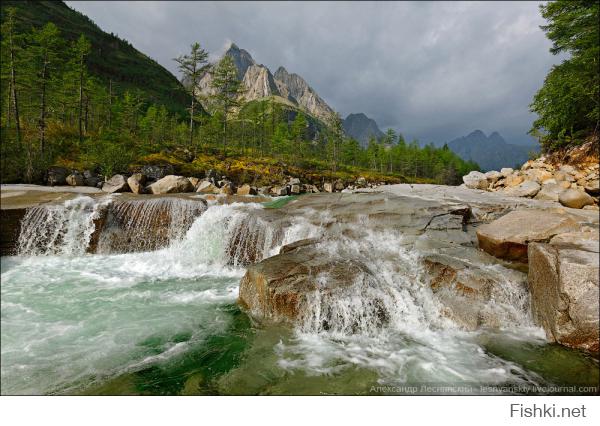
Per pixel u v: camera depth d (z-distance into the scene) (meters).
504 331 6.73
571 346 5.95
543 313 6.65
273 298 7.17
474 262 8.71
